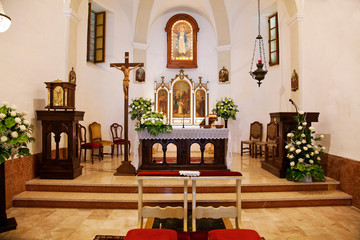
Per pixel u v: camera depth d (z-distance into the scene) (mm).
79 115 4801
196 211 2875
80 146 6152
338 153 4582
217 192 4285
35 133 4629
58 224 3336
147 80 8672
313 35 5277
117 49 7820
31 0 4508
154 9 8289
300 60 5582
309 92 5379
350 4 4320
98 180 4508
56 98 4594
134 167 4965
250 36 7977
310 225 3367
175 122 8711
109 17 7664
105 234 3055
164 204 3891
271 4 7137
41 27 4770
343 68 4465
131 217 3598
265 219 3559
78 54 6379
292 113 4906
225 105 7215
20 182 4176
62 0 5375
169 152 8359
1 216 3146
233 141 8273
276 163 5117
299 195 4172
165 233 2059
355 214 3764
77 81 6328
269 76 7457
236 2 8148
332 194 4230
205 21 9008
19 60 4238
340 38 4551
